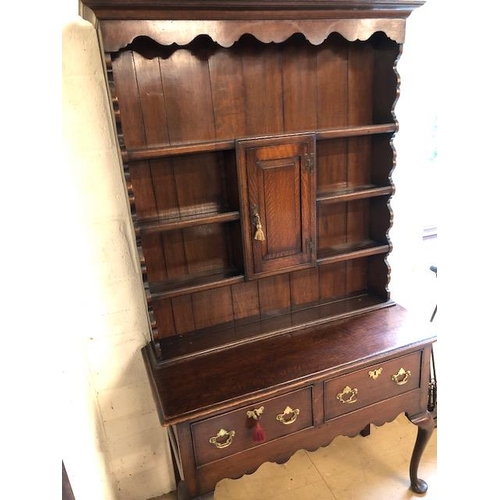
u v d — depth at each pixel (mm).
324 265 1637
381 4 1223
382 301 1636
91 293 1386
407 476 1717
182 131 1299
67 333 1136
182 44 1100
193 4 1045
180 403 1160
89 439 1315
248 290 1553
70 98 1191
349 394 1326
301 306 1645
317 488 1691
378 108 1479
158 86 1236
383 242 1600
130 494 1695
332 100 1451
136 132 1250
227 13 1096
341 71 1432
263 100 1361
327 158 1514
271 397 1211
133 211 1178
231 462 1224
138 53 1190
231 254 1487
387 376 1374
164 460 1695
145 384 1563
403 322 1496
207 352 1384
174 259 1424
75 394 1188
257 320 1566
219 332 1496
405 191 1763
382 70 1427
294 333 1467
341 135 1365
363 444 1894
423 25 1570
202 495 1219
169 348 1417
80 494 1102
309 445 1319
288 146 1305
